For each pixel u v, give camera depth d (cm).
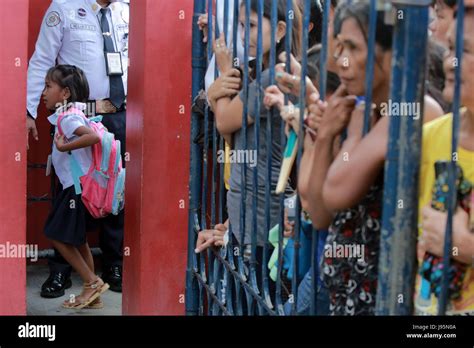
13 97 406
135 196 417
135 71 418
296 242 250
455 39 183
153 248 409
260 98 291
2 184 407
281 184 260
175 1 404
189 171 391
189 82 407
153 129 406
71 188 504
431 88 230
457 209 194
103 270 562
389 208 180
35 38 587
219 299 343
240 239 309
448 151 197
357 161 195
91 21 558
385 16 180
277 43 309
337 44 217
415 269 189
